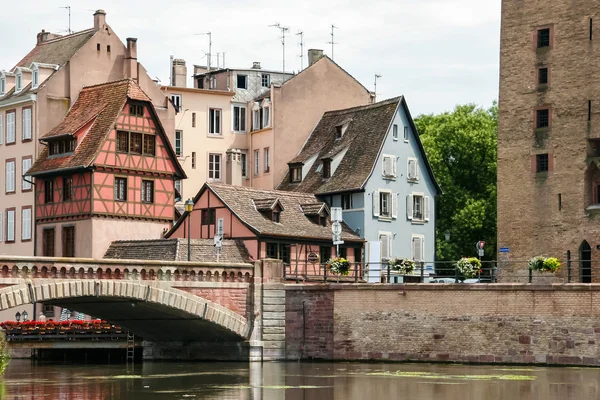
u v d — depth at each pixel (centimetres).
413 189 10250
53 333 7944
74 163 9081
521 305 6850
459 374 6325
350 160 10050
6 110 9925
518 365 6825
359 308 7319
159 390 5712
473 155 11656
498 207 9444
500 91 9469
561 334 6731
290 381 6078
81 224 9088
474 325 6969
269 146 10762
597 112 9000
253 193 9394
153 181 9375
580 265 8975
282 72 11850
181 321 7312
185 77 11225
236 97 11412
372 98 11350
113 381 6178
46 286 6378
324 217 9550
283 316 7525
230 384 5966
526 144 9319
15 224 9762
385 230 9925
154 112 9369
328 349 7406
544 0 9275
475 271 7300
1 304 6219
